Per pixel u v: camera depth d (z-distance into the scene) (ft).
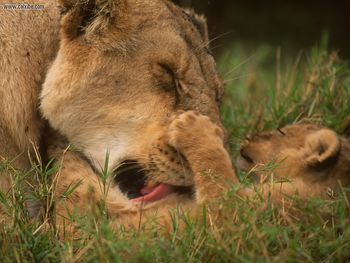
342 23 80.84
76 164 32.81
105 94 33.12
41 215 30.58
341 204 29.01
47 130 33.45
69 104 32.81
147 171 33.45
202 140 31.99
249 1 81.20
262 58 65.16
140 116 33.35
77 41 32.78
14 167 31.07
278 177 32.12
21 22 32.50
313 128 35.04
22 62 32.30
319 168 32.86
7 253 26.53
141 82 33.37
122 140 33.45
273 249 27.25
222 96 36.86
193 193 32.40
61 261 26.18
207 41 36.99
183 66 33.88
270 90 43.98
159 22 33.99
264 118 41.19
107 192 30.60
